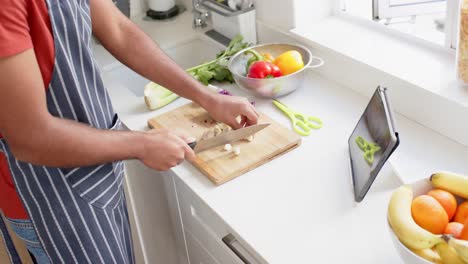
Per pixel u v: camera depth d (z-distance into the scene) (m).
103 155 1.03
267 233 1.05
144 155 1.08
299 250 1.01
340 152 1.24
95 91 1.12
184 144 1.13
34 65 0.92
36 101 0.93
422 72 1.29
